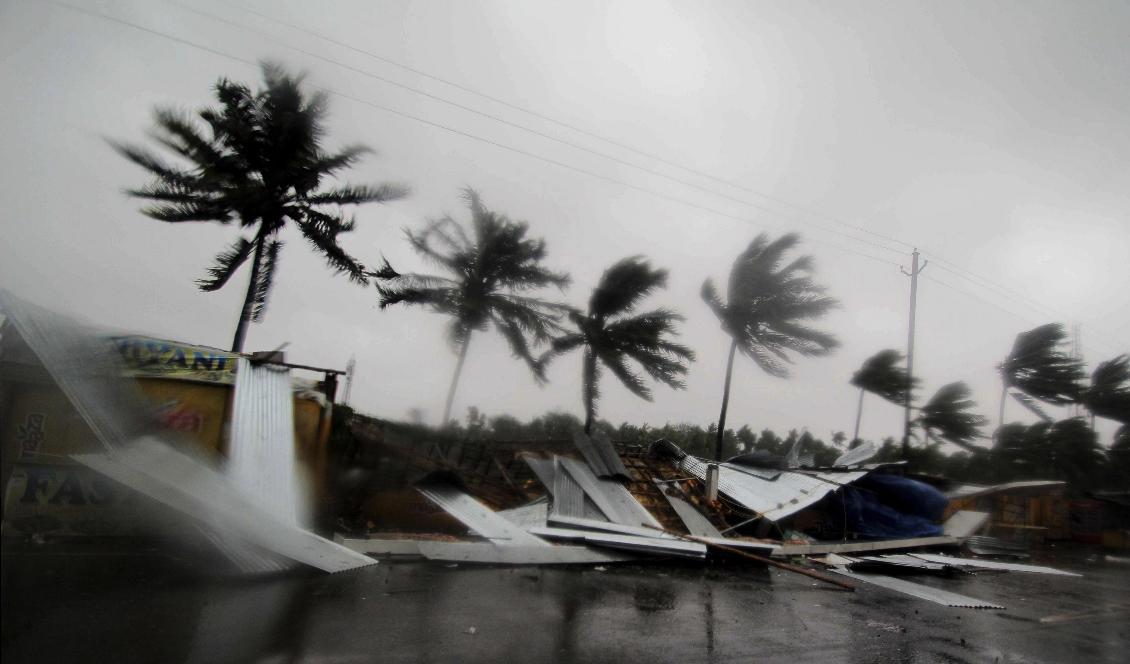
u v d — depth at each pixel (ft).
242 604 17.83
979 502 74.64
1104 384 127.95
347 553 24.57
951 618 25.16
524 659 15.43
